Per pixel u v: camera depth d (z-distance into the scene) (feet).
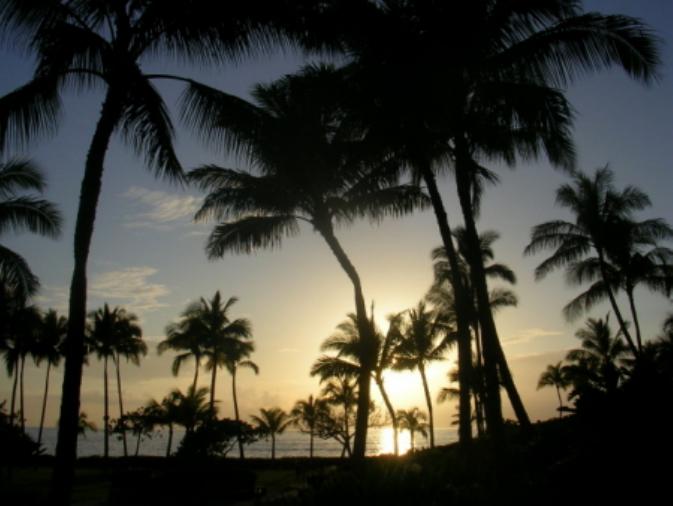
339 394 141.69
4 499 66.54
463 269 103.60
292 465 140.46
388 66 42.34
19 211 63.72
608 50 37.52
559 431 43.96
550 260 97.55
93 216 25.89
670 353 31.89
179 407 155.43
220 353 157.89
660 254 97.66
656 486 26.12
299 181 55.47
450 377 130.00
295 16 29.35
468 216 43.04
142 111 29.66
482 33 39.27
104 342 157.38
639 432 28.14
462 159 44.04
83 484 102.06
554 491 28.78
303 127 51.70
